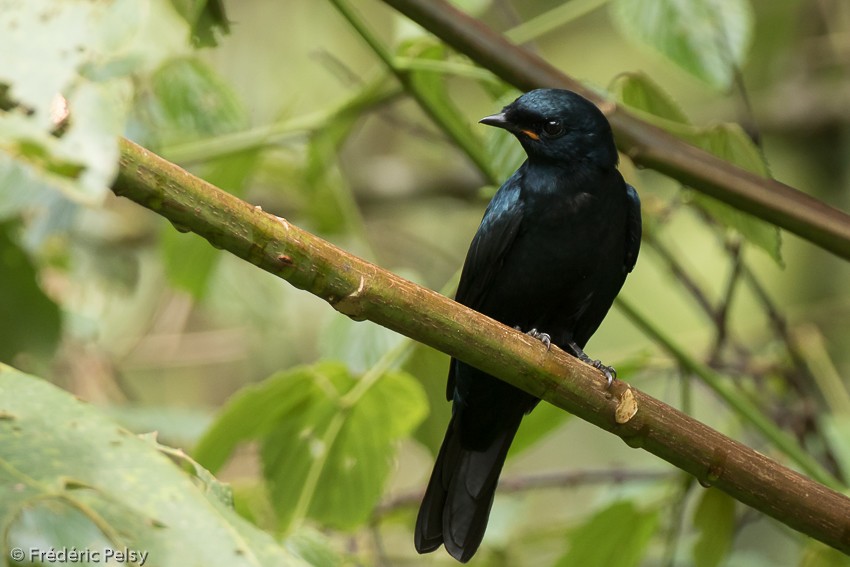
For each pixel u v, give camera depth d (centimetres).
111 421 422
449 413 1091
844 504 636
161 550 389
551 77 865
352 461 972
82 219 1396
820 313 1473
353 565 995
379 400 940
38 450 397
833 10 1703
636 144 812
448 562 1228
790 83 1741
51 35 423
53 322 970
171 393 1652
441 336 598
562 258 941
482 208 1814
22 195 941
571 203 930
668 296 1617
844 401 1178
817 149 1725
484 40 848
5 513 369
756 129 972
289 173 1374
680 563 1168
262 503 1063
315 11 1653
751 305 1595
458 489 927
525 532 1229
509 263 957
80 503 386
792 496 637
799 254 1627
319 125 1127
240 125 1030
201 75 1015
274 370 1560
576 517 1237
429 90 1060
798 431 1136
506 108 940
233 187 1187
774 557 1427
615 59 1752
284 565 407
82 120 401
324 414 950
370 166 1822
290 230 555
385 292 579
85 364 1430
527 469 1600
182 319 1577
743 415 1000
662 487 1106
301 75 1631
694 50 944
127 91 463
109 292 1459
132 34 571
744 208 792
